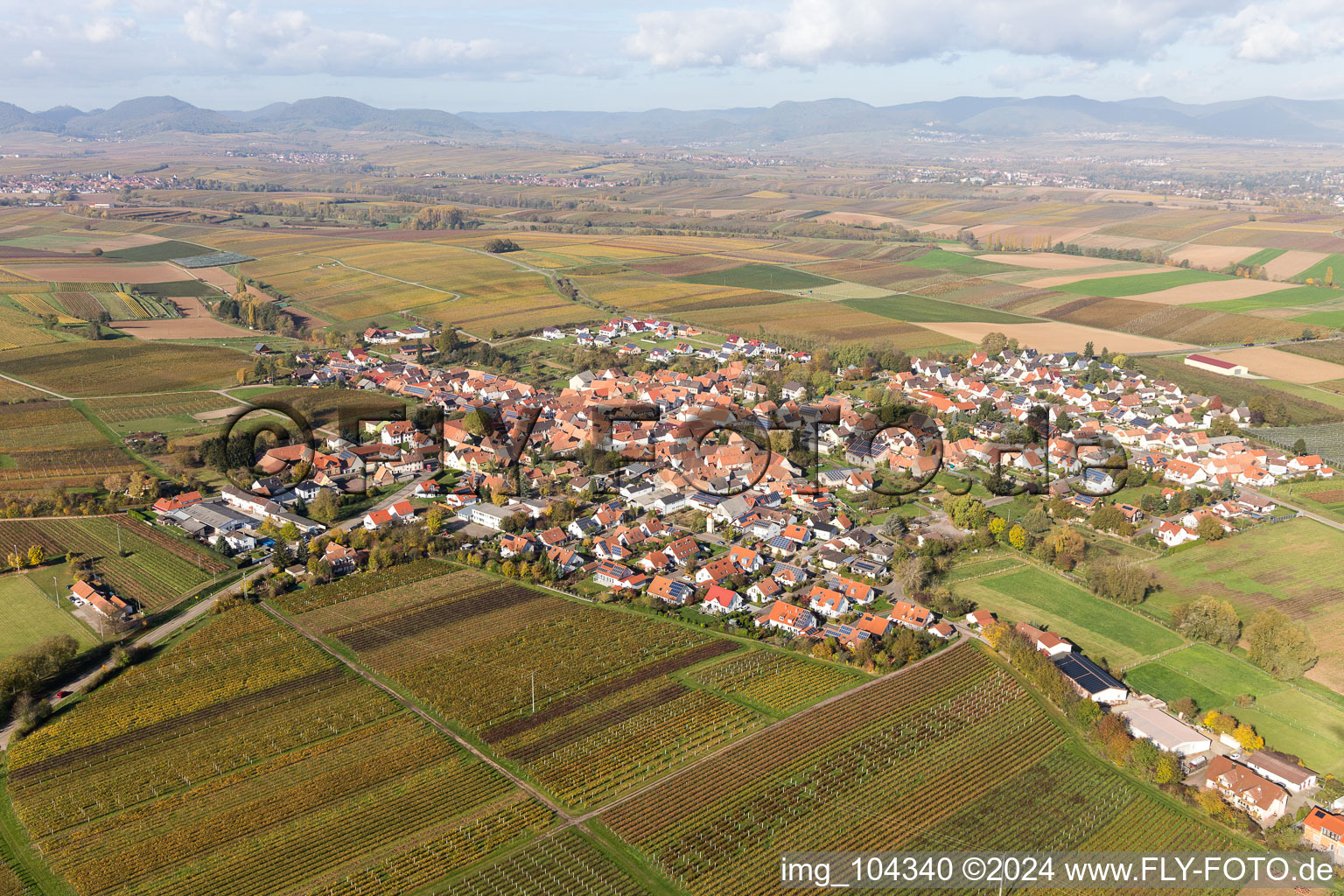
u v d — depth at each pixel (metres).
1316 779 120.25
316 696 141.00
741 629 160.88
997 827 113.44
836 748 128.12
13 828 113.44
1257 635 149.62
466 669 148.25
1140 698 139.62
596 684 144.25
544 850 108.94
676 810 115.69
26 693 137.50
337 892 102.19
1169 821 115.00
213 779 122.31
